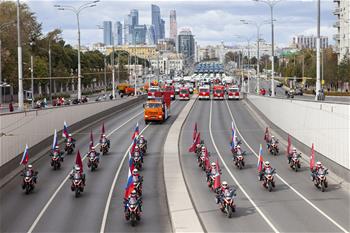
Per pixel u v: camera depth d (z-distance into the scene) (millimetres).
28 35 138625
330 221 26891
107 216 28281
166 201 31688
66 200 31922
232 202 28531
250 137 59781
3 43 122375
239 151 42938
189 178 38656
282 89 184875
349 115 35719
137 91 157875
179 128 66562
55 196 32969
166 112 76625
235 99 118062
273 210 29406
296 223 26609
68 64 173000
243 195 33219
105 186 35688
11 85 120562
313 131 45188
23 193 33906
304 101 48719
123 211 29281
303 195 33031
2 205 30953
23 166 42438
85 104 70000
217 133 62812
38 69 130500
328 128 40688
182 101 113375
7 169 39219
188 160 45812
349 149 35812
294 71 189000
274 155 48250
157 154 48500
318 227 25797
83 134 61562
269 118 69375
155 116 71375
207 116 82250
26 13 138125
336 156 38781
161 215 28547
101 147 48375
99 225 26578
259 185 36094
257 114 83688
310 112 46281
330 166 40125
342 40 153750
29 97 126000
